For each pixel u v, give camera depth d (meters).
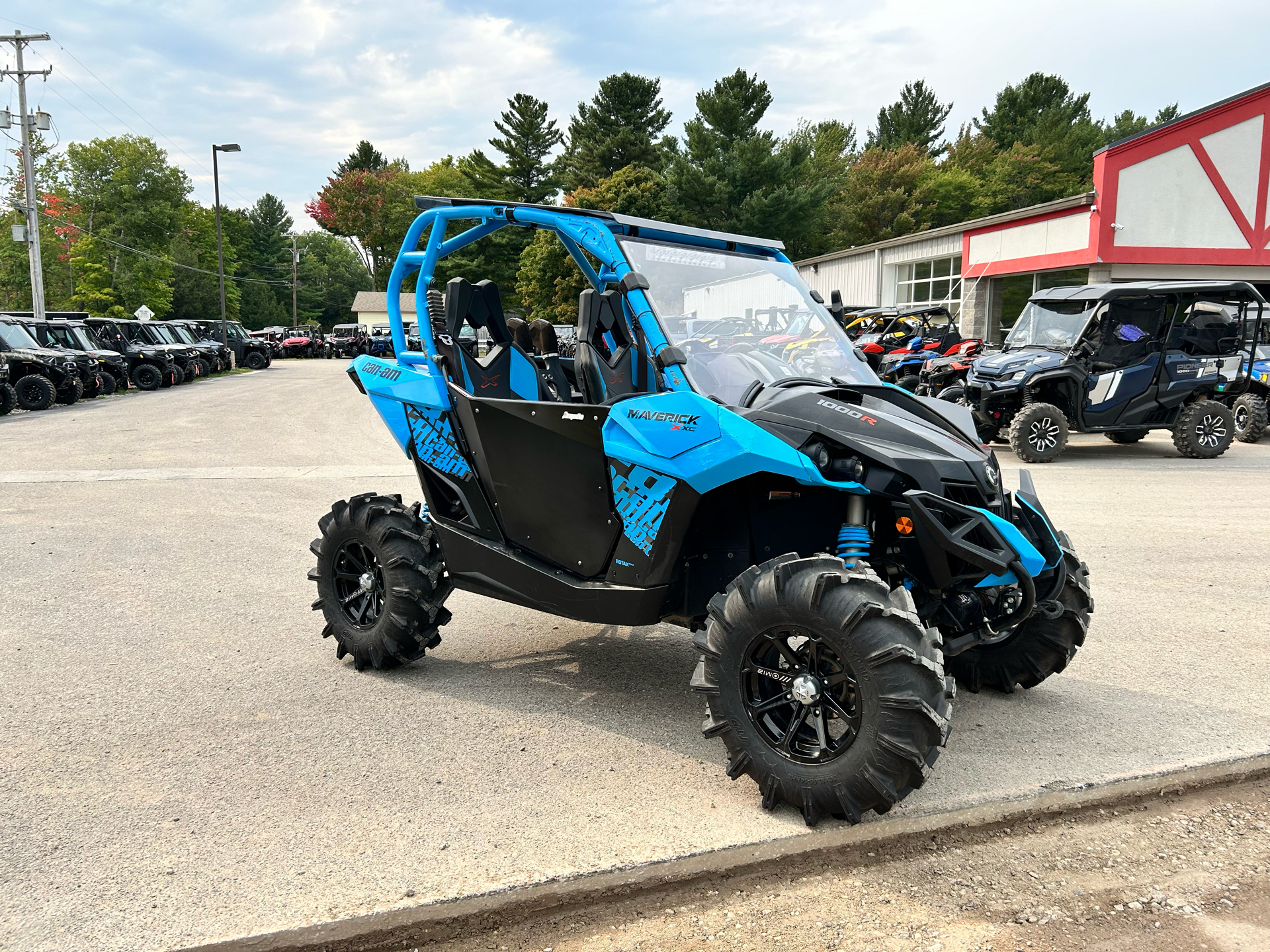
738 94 45.97
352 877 2.57
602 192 47.19
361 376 4.42
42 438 13.37
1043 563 3.17
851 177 55.56
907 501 2.93
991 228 23.58
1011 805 2.97
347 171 94.38
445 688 4.11
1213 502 8.41
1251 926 2.39
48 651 4.57
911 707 2.64
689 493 3.16
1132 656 4.45
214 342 33.41
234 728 3.65
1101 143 58.50
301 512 8.02
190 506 8.27
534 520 3.76
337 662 4.45
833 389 3.31
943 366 14.38
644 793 3.10
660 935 2.39
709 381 3.31
